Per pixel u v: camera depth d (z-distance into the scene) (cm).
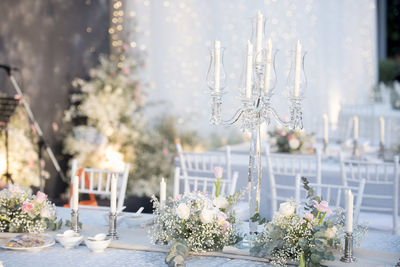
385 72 1362
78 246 207
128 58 634
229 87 738
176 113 708
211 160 380
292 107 191
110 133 577
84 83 581
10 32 474
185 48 719
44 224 222
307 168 386
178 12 709
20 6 488
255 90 193
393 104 805
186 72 720
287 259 185
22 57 490
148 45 680
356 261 183
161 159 628
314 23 792
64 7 552
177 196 205
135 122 608
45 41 524
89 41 595
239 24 746
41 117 515
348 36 838
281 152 434
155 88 685
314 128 741
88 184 342
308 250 179
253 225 200
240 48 745
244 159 429
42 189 509
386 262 184
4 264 183
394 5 1659
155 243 207
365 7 835
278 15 764
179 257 181
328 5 820
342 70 836
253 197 198
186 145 699
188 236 196
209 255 195
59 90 545
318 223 187
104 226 239
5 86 464
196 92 729
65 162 554
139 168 614
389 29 1664
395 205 324
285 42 765
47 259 190
